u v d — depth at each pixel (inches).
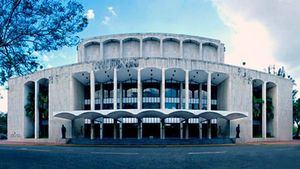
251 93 1902.1
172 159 629.6
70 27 476.4
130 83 1915.6
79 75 1850.4
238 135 1690.5
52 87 1876.2
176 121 1854.1
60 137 1825.8
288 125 2102.6
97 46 2149.4
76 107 1877.5
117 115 1600.6
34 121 2102.6
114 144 1423.5
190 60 1733.5
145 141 1424.7
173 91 1924.2
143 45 2090.3
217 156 710.5
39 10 450.9
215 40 2194.9
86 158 658.2
